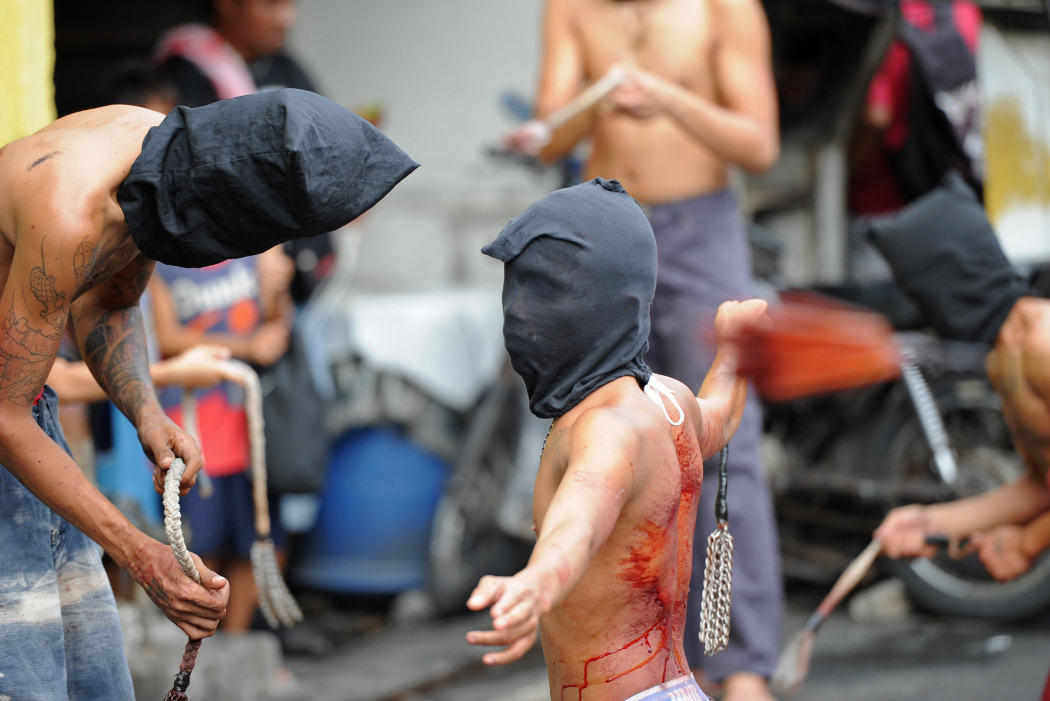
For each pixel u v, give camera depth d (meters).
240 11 8.89
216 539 7.72
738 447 6.56
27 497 3.77
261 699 7.58
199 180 3.29
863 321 4.01
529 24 12.95
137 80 7.75
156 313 7.54
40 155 3.46
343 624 9.73
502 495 9.70
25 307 3.43
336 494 9.70
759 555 6.53
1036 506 4.99
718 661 6.49
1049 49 10.41
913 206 5.13
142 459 6.99
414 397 9.77
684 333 6.69
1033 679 7.40
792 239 10.73
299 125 3.25
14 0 5.60
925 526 5.04
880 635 8.58
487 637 2.56
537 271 3.25
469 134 13.02
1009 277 4.96
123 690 4.05
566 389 3.27
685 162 6.79
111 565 7.19
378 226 11.40
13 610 3.69
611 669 3.29
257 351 7.73
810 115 10.53
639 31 6.90
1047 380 4.74
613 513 2.96
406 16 13.09
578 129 7.20
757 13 6.82
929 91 10.27
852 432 9.34
